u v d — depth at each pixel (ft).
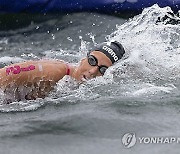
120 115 34.86
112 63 43.42
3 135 32.32
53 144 30.40
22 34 74.02
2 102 40.81
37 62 42.78
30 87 41.63
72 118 34.37
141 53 46.96
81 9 76.18
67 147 29.86
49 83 41.83
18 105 39.63
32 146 30.27
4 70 41.98
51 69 42.14
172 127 32.78
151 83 43.50
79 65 43.29
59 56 62.28
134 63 45.60
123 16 75.31
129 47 48.16
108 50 43.55
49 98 40.68
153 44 49.24
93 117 34.35
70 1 76.02
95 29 73.20
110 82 42.73
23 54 64.34
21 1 75.92
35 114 36.78
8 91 41.32
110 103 37.60
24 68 41.83
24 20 76.07
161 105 36.94
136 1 74.23
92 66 42.70
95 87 41.78
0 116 36.88
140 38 50.37
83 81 42.37
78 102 38.58
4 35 74.13
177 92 40.52
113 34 54.85
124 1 74.79
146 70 45.60
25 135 32.17
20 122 34.91
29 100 41.16
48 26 75.56
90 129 32.55
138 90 41.06
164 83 43.62
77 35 72.13
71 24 75.20
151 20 54.03
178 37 52.42
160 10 55.01
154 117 34.53
